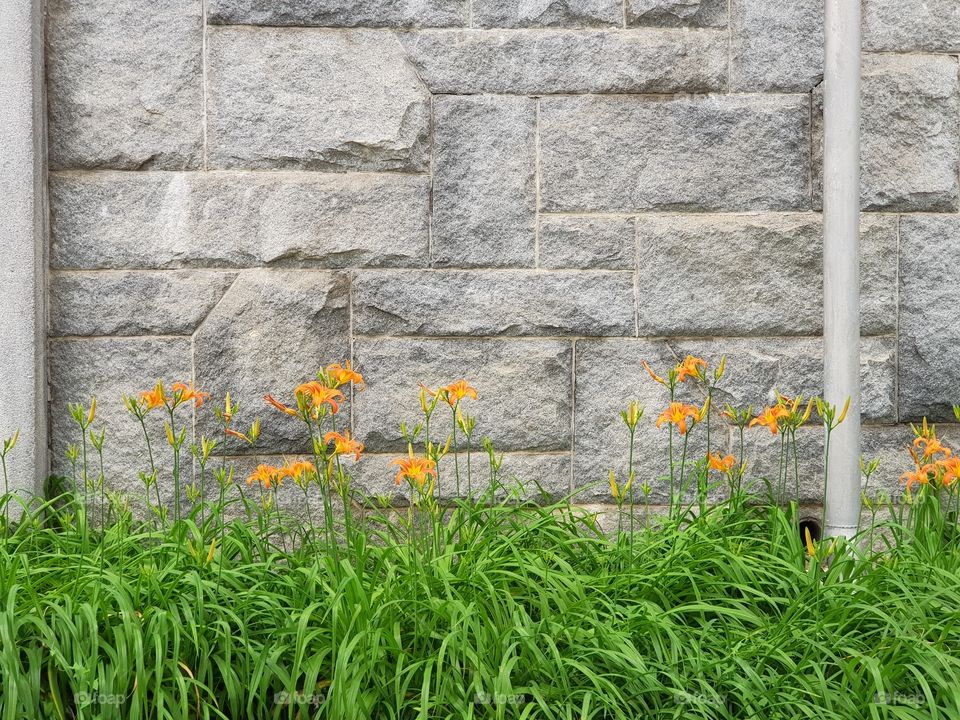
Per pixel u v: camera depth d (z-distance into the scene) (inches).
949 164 160.7
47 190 152.9
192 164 154.6
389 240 157.4
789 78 158.9
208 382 155.7
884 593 125.2
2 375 147.9
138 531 143.6
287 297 156.2
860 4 152.0
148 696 108.0
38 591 120.9
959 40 160.6
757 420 138.2
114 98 153.1
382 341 158.1
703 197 159.5
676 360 160.4
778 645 113.2
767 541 140.9
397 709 103.6
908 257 161.3
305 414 127.3
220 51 154.3
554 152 158.2
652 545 135.1
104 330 154.1
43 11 151.2
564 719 103.6
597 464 160.7
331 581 119.3
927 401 162.1
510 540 133.1
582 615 115.5
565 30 157.6
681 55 158.2
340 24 155.6
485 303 158.7
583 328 159.6
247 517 155.6
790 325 160.2
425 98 156.9
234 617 110.9
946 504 159.5
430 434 158.9
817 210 160.2
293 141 155.7
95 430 154.5
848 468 151.8
